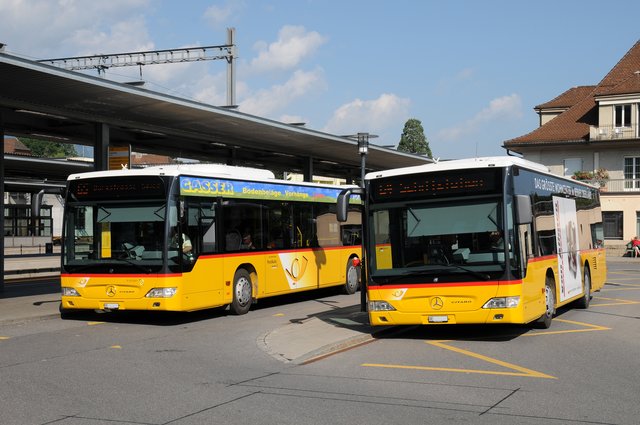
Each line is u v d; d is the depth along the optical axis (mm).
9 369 10422
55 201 84812
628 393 8555
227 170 17594
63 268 15930
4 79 18188
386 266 12773
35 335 14219
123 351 12188
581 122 57750
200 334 14312
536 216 13789
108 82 19250
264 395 8578
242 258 17438
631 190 53531
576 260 17156
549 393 8578
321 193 21234
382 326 14766
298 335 13570
